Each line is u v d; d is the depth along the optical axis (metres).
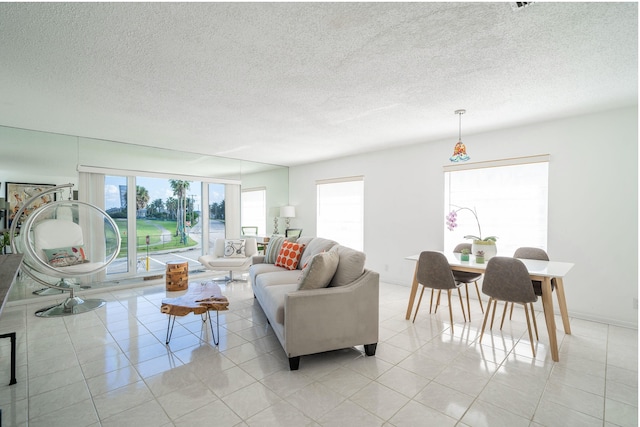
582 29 1.82
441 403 1.88
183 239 5.45
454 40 1.94
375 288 2.54
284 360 2.44
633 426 1.68
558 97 2.88
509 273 2.59
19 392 2.00
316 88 2.66
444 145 4.49
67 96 2.79
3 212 3.78
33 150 3.97
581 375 2.20
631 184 3.13
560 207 3.53
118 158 4.68
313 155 5.72
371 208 5.42
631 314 3.12
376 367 2.33
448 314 3.56
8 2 1.53
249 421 1.72
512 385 2.08
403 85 2.61
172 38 1.89
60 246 3.94
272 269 3.91
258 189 6.49
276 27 1.79
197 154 5.58
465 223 4.32
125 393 1.99
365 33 1.86
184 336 2.90
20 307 3.79
